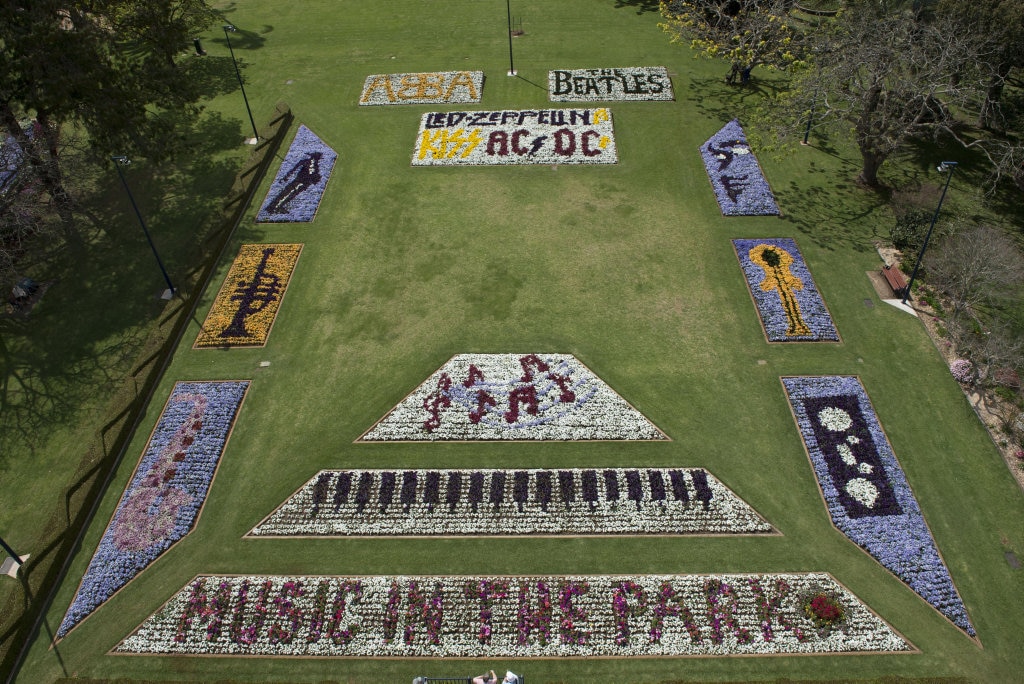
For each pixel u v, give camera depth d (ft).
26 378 133.69
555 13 259.60
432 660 94.73
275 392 128.77
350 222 167.12
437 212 169.37
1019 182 160.86
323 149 192.44
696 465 114.73
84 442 122.62
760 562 102.73
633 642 95.04
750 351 132.57
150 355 132.26
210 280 152.56
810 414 120.16
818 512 107.96
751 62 198.39
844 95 159.22
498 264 153.69
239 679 93.50
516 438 119.55
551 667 93.61
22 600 98.32
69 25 185.06
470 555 104.99
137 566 104.78
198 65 233.76
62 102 145.18
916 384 124.67
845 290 143.54
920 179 171.63
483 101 211.20
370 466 116.47
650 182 176.35
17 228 144.46
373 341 137.49
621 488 111.55
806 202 166.50
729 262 151.94
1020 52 154.40
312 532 108.47
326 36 253.24
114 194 178.09
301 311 144.46
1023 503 107.34
